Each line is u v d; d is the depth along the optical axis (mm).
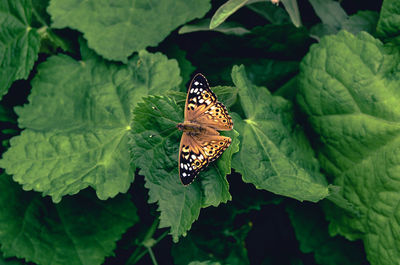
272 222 695
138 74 650
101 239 651
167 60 649
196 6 651
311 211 672
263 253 700
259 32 662
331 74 640
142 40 650
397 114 621
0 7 655
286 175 633
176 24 650
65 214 654
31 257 636
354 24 668
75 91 651
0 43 655
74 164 634
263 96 652
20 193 651
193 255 674
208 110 608
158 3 655
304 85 652
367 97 629
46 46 666
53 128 641
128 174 633
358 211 637
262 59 681
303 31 660
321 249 665
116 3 654
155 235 681
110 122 646
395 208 623
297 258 694
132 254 675
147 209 678
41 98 647
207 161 602
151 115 614
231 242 675
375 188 630
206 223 673
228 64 683
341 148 644
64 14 650
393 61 624
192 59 685
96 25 650
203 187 612
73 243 647
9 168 626
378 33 634
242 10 679
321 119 649
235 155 629
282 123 649
